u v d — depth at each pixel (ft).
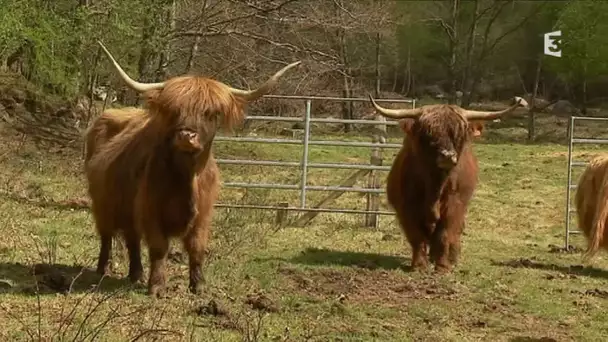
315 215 45.24
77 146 61.41
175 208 24.93
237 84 63.67
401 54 134.82
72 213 40.81
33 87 62.18
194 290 26.13
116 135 28.17
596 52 105.91
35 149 59.31
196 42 61.87
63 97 60.18
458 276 31.83
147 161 25.16
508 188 61.72
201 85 23.57
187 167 24.36
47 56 49.42
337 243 39.22
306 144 44.45
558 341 23.62
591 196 37.14
